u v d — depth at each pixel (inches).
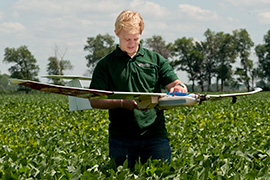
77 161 233.6
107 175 197.5
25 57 4677.7
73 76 233.0
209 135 367.9
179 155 248.5
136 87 183.3
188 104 168.4
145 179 190.5
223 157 236.4
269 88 3887.8
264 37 4212.6
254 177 191.2
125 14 174.1
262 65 4178.2
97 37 4995.1
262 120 488.1
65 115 619.5
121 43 177.9
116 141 190.1
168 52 4402.1
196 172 185.6
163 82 190.2
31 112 674.8
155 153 189.9
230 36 4261.8
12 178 199.6
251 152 247.3
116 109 188.2
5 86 6451.8
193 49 4453.7
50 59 4220.0
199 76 4495.6
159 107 174.2
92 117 563.8
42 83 142.6
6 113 686.5
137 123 185.0
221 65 4318.4
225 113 582.2
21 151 283.3
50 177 191.6
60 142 325.1
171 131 379.9
